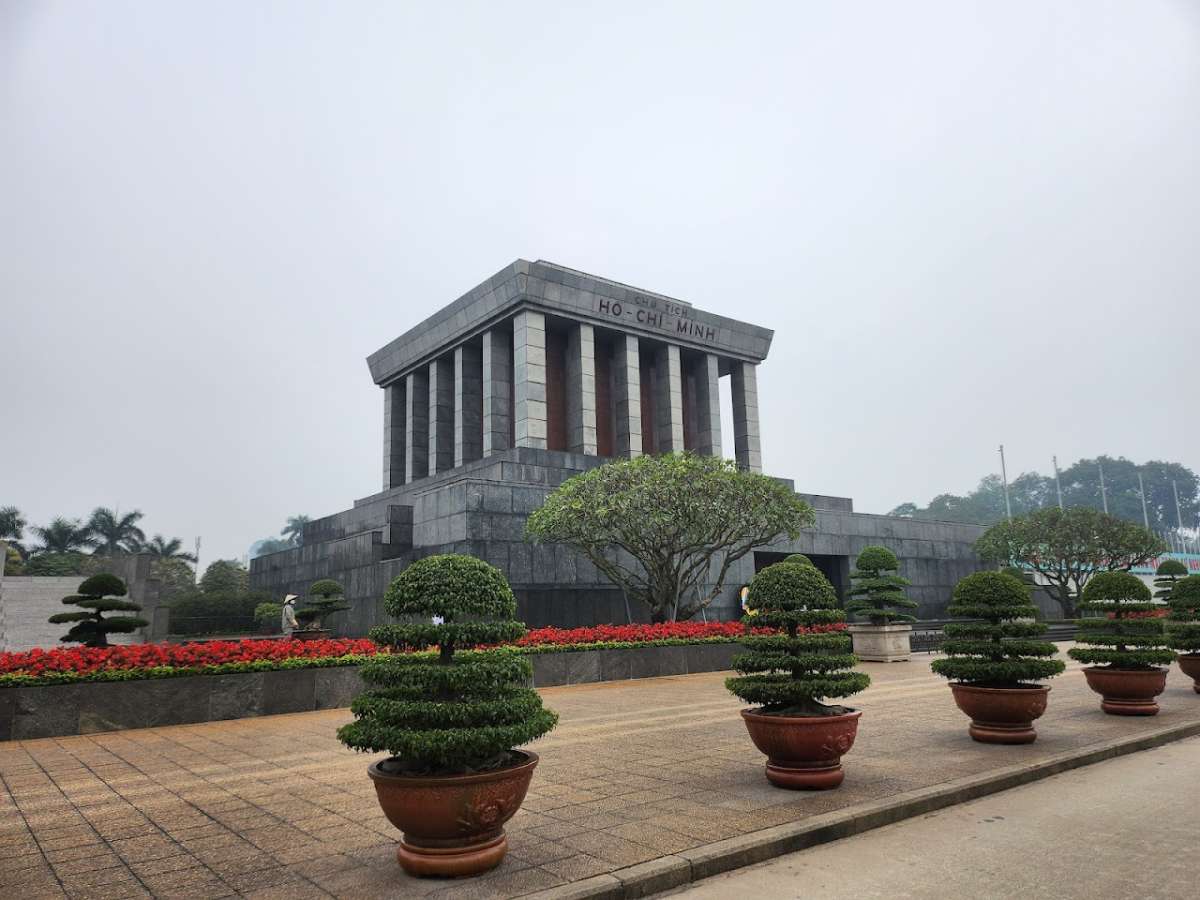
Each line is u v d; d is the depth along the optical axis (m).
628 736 11.35
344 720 13.45
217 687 13.73
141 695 13.05
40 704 12.25
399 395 44.09
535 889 5.43
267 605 34.09
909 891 5.63
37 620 27.89
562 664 18.33
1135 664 13.31
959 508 125.81
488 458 33.03
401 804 5.65
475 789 5.63
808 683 8.22
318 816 7.41
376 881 5.66
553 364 37.72
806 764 8.11
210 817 7.45
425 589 6.32
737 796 7.84
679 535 23.11
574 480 23.77
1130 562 40.62
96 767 9.85
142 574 29.61
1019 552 40.97
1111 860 6.18
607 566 24.20
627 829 6.77
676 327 39.75
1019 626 10.80
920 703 14.72
